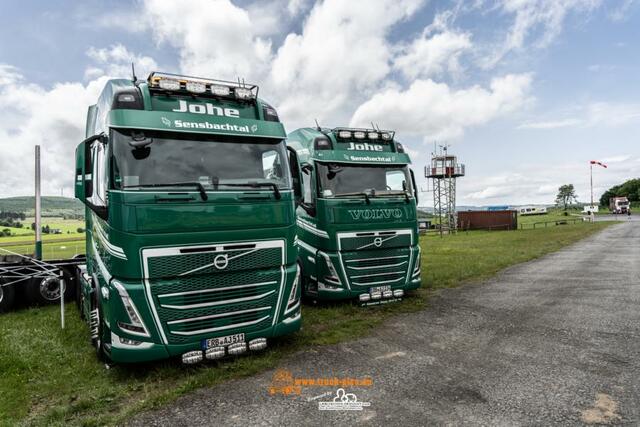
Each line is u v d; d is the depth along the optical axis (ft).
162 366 18.21
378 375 17.13
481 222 153.17
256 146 19.69
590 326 23.25
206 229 17.38
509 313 26.96
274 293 19.02
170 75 19.26
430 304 30.17
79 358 20.11
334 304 29.32
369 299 28.25
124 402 15.39
